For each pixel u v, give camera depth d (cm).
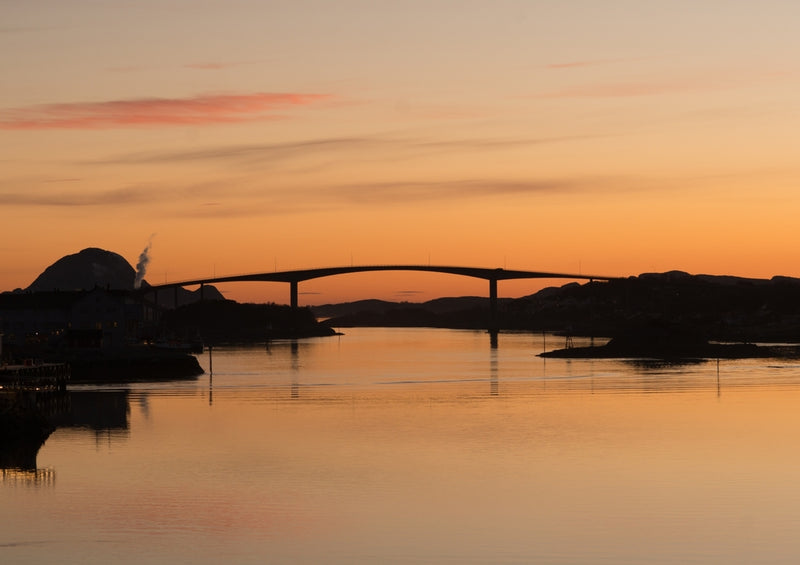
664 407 10506
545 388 13238
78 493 5925
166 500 5741
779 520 5228
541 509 5500
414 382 14512
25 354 15612
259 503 5656
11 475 6475
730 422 9088
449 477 6366
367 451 7406
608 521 5231
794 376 15450
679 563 4538
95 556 4647
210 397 11862
